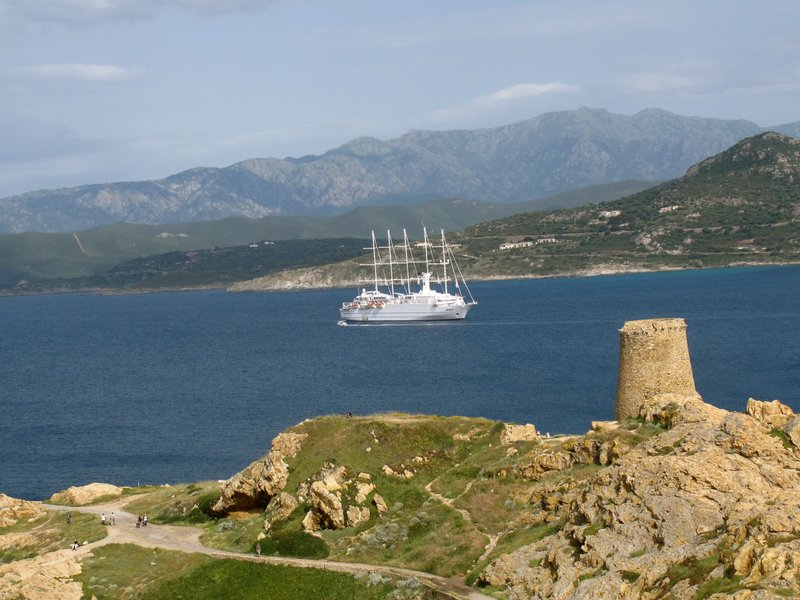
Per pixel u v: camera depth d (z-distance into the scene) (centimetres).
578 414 17850
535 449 9894
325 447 10931
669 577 6047
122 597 9244
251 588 8875
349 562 8894
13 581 9606
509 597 7112
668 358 8912
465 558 8269
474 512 9100
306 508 10106
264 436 18075
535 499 8888
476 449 10662
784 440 7262
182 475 15662
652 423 8731
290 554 9381
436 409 19375
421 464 10512
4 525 12112
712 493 6719
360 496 9900
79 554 10219
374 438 10919
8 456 17762
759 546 5703
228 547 9950
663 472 7069
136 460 16875
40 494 15125
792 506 6031
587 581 6462
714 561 6000
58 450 18050
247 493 10844
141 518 11238
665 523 6619
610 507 7181
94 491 13088
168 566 9694
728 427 7456
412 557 8594
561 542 7319
